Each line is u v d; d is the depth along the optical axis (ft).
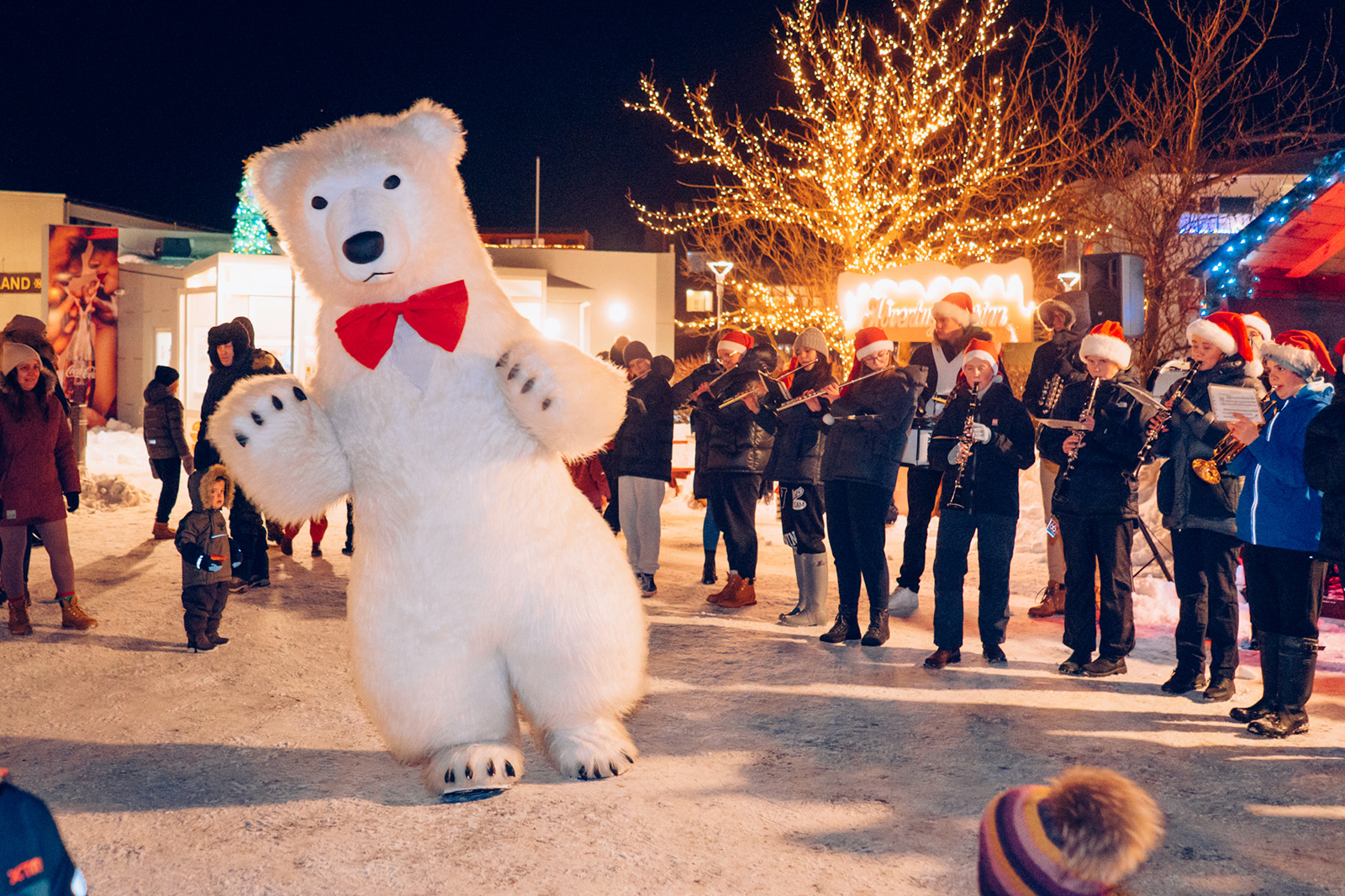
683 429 52.80
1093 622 18.47
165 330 82.33
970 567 28.40
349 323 12.42
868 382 19.98
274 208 13.29
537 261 94.53
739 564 24.02
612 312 94.84
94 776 13.43
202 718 15.87
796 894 10.25
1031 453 18.95
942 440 19.43
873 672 18.57
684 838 11.51
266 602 23.79
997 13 56.80
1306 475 14.17
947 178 59.16
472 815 12.11
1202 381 17.34
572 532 12.93
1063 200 58.49
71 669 18.35
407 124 13.21
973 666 19.08
